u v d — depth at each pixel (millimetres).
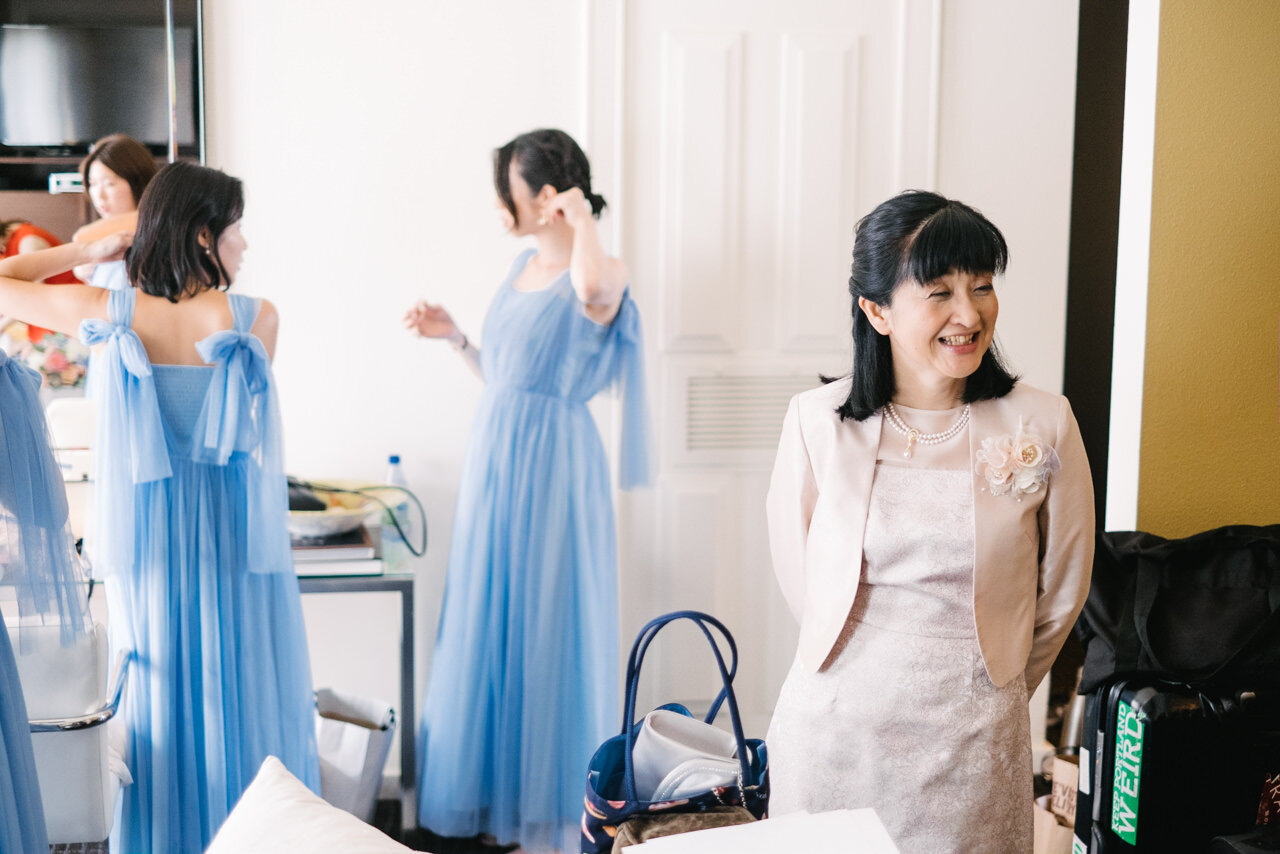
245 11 2887
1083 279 3240
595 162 3010
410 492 2990
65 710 1928
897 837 1550
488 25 2971
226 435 2279
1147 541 1882
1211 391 2064
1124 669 1811
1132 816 1780
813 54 3033
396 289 3029
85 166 2740
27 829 1712
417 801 2842
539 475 2715
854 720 1559
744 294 3092
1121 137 3133
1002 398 1588
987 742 1531
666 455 3115
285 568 2408
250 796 1216
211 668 2336
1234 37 1996
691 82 3006
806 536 1678
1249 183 2025
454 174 3010
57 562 1909
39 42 2779
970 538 1520
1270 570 1831
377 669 3117
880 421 1606
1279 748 1757
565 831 2766
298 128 2945
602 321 2744
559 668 2748
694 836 1176
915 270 1467
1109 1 3121
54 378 2871
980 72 3125
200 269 2305
